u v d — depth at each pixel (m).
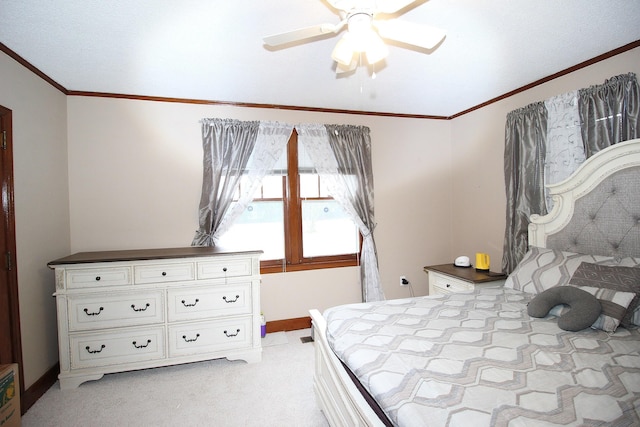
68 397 2.08
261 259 3.20
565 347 1.32
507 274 2.78
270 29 1.80
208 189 2.92
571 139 2.38
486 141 3.21
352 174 3.32
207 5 1.58
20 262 2.02
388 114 3.52
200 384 2.22
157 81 2.51
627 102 2.02
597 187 2.06
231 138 2.99
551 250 2.20
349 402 1.32
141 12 1.63
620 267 1.70
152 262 2.30
